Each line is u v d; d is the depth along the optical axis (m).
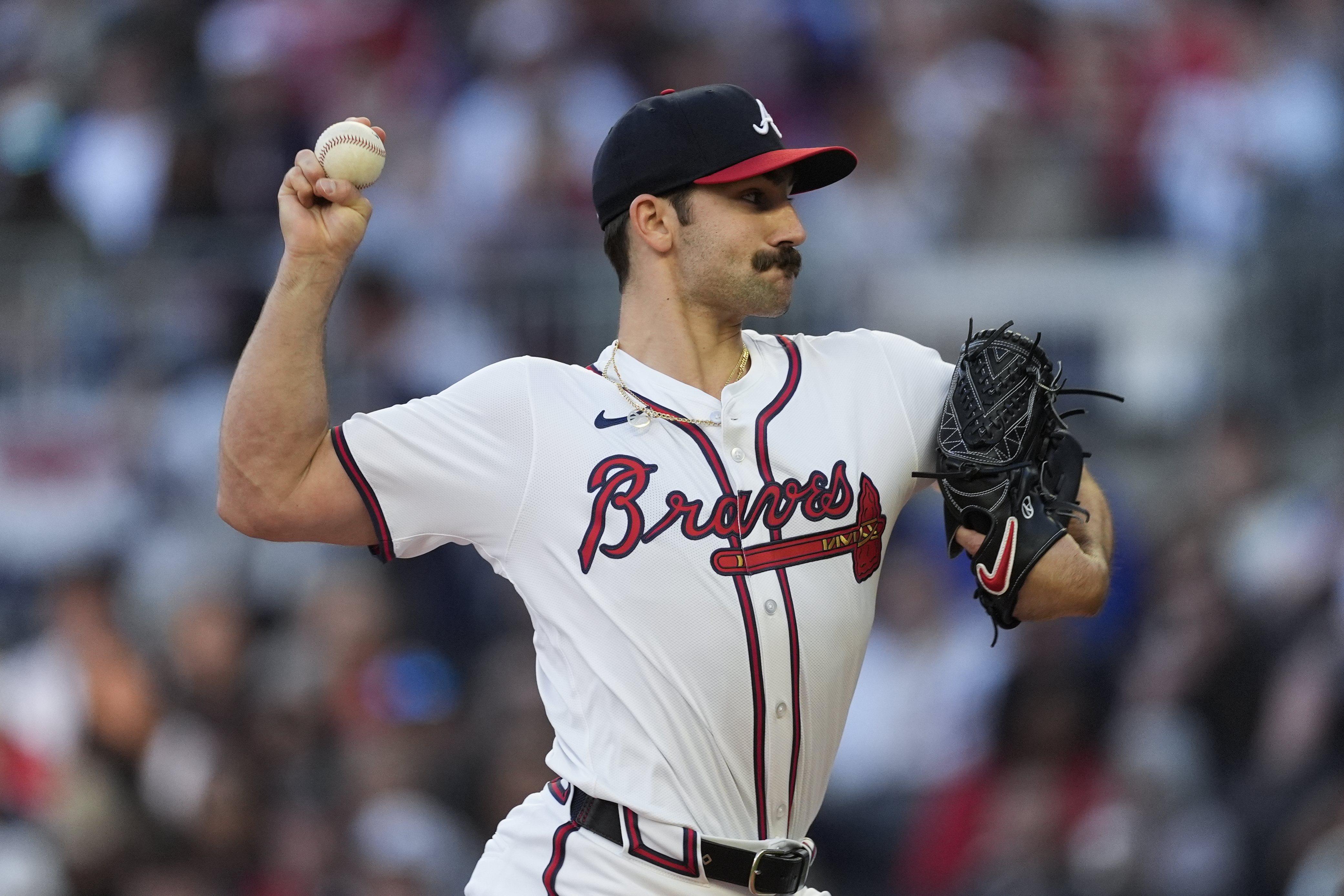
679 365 10.42
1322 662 26.06
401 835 26.06
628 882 10.00
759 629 9.87
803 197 36.59
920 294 35.84
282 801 27.30
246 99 40.16
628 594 9.91
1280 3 42.66
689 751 9.95
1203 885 25.23
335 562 30.66
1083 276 35.78
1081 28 41.41
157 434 34.91
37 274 37.25
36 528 34.53
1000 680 28.05
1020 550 10.67
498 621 30.53
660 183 10.38
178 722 27.75
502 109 38.72
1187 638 27.70
